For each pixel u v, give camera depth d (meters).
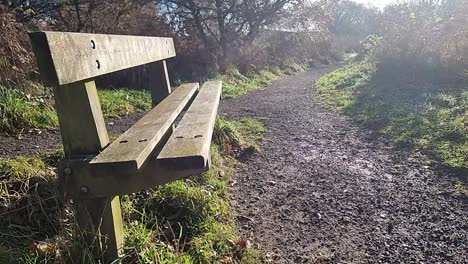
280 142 5.34
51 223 2.46
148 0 11.52
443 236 2.81
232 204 3.34
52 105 5.47
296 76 16.25
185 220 2.80
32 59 5.89
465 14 8.84
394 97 7.43
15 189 2.61
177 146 1.92
